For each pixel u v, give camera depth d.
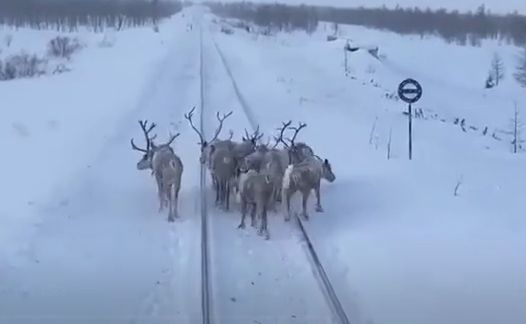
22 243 14.01
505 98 52.59
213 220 15.84
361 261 13.45
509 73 62.78
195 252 13.83
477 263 13.37
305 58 58.75
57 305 11.32
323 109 33.16
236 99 33.75
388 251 13.98
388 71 57.59
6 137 24.61
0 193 17.53
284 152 17.42
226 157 16.47
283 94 36.81
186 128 26.67
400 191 18.39
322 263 13.30
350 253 13.88
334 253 13.91
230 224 15.62
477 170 21.64
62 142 23.88
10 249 13.66
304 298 11.73
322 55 60.19
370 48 63.81
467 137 30.78
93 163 20.86
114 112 30.12
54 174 19.48
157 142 24.08
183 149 23.08
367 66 57.22
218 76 43.19
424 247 14.22
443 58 71.12
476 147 28.22
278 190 16.30
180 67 48.06
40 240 14.27
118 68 48.34
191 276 12.65
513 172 21.72
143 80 41.12
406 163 21.86
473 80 61.75
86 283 12.24
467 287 12.24
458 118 40.53
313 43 73.62
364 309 11.36
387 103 39.91
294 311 11.22
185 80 41.22
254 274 12.76
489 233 15.18
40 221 15.41
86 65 50.72
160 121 28.11
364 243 14.44
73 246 14.02
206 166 19.70
